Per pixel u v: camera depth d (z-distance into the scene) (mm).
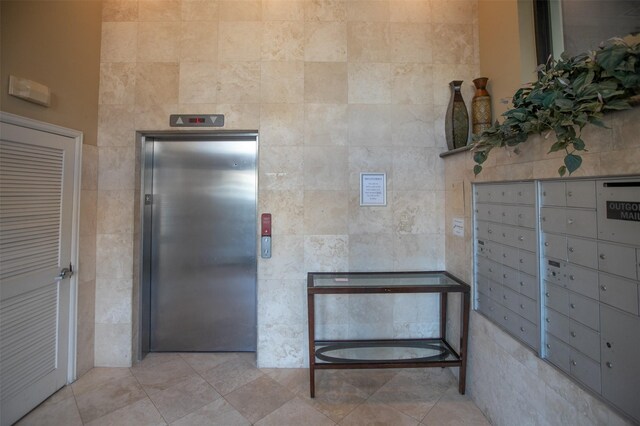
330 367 1866
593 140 1047
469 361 1908
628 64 843
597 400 1036
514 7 1843
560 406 1195
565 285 1196
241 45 2244
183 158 2439
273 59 2242
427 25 2277
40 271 1805
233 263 2449
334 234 2242
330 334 2244
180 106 2230
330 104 2248
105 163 2225
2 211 1597
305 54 2246
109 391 1935
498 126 1332
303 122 2240
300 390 1956
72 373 2016
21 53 1667
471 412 1759
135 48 2236
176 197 2439
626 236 952
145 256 2359
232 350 2457
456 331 2064
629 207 941
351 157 2248
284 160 2232
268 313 2223
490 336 1678
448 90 2268
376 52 2264
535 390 1333
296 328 2229
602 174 1013
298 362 2225
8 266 1630
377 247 2250
